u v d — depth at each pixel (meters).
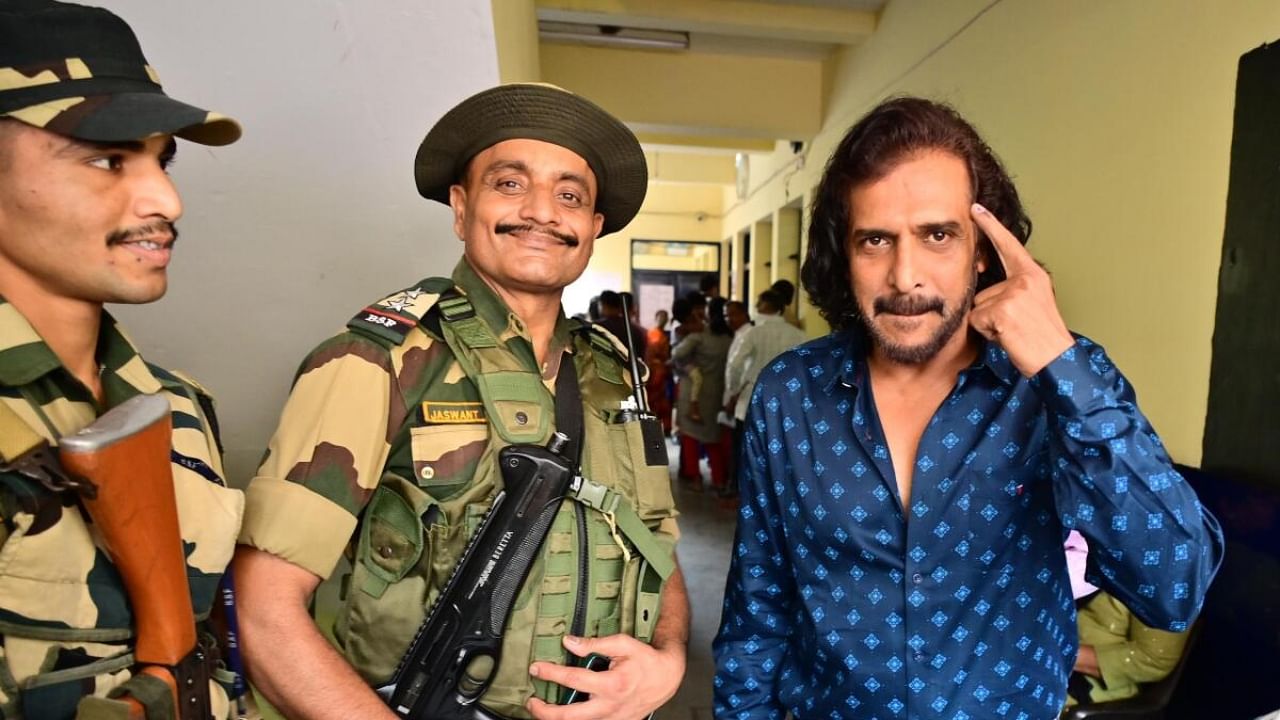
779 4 3.56
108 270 0.51
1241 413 1.48
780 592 1.00
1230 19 1.51
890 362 0.85
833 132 4.18
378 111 1.06
